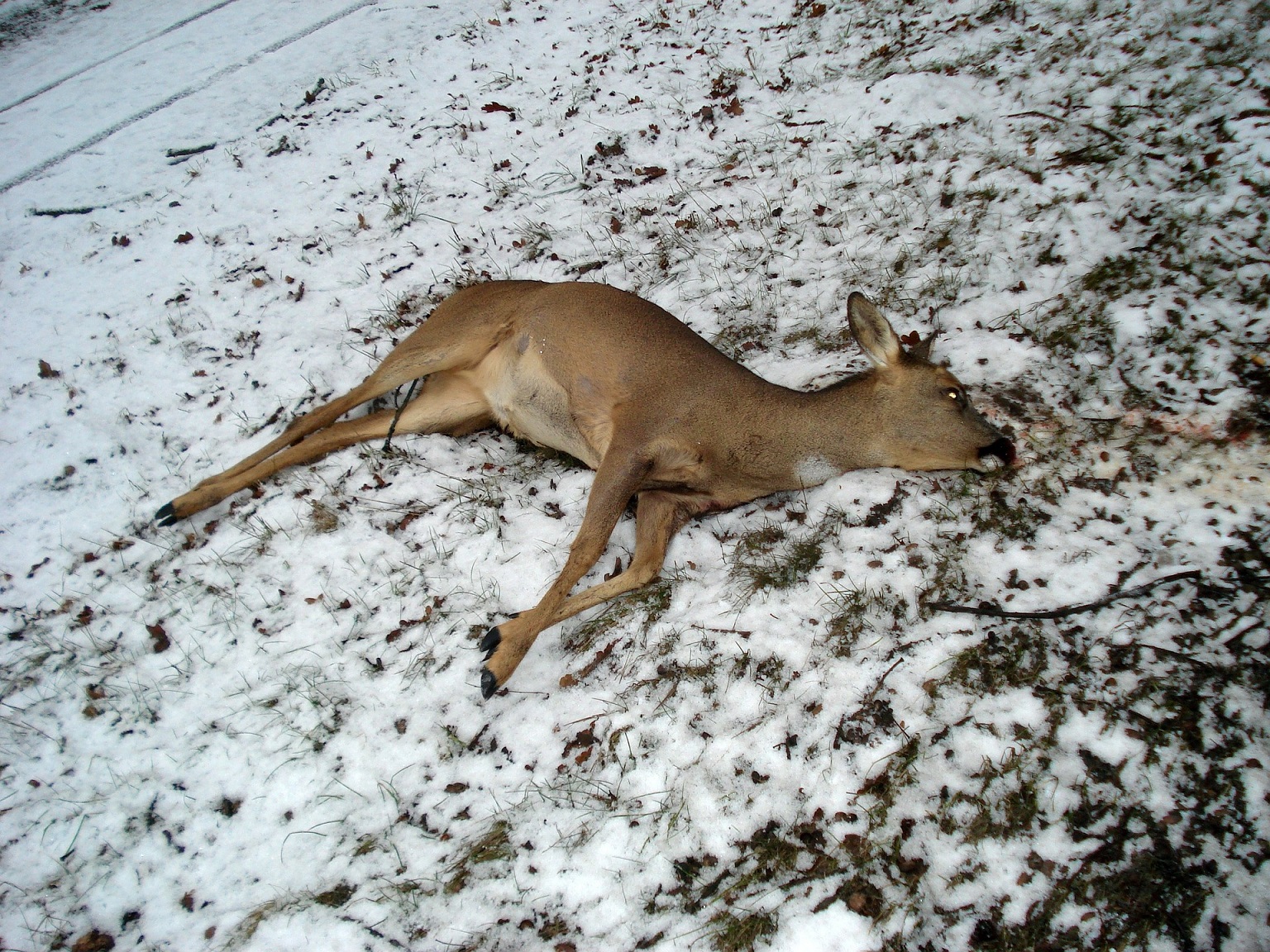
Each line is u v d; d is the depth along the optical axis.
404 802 1.81
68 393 2.47
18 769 1.89
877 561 1.96
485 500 2.15
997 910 1.66
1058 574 1.91
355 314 2.58
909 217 2.56
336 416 2.27
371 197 2.94
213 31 4.28
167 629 2.04
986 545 1.96
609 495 1.97
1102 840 1.69
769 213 2.67
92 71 4.02
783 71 3.18
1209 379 2.11
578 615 1.98
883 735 1.78
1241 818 1.70
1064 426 2.09
